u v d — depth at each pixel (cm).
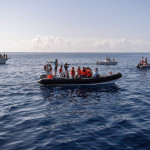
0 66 4900
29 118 959
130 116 991
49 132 788
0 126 848
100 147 663
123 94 1540
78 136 751
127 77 2658
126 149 646
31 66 5072
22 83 2078
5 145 671
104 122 906
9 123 888
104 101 1314
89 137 742
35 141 705
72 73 1827
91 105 1211
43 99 1371
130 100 1341
